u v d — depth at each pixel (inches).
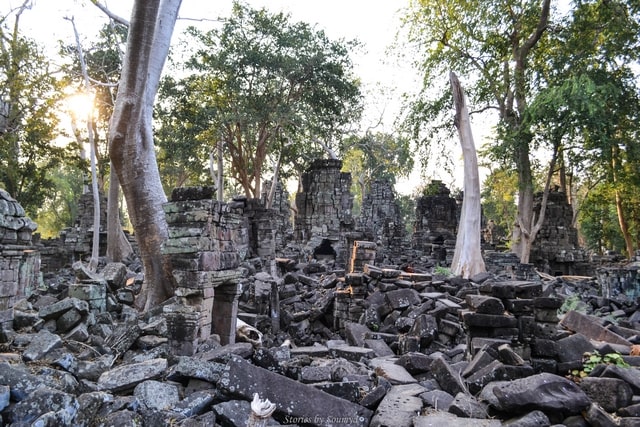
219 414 180.7
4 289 267.1
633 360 252.4
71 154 1060.5
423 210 1445.6
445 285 491.2
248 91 1142.3
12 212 275.6
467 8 911.7
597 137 869.2
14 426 151.4
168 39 444.5
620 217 1245.1
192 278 273.6
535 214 1262.3
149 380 201.9
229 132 1197.7
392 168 1485.0
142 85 375.9
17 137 933.8
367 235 876.6
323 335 447.2
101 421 166.2
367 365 277.7
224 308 320.2
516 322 262.7
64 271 818.8
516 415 191.6
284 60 1099.3
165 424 170.7
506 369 227.6
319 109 1220.5
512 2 951.0
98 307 338.6
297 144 1352.1
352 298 443.2
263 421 149.3
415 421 184.5
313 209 1258.6
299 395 192.5
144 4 355.3
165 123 1194.0
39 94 849.5
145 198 380.2
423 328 352.2
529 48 972.6
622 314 498.3
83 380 203.8
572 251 1222.9
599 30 905.5
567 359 248.7
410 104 1022.4
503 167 1026.7
